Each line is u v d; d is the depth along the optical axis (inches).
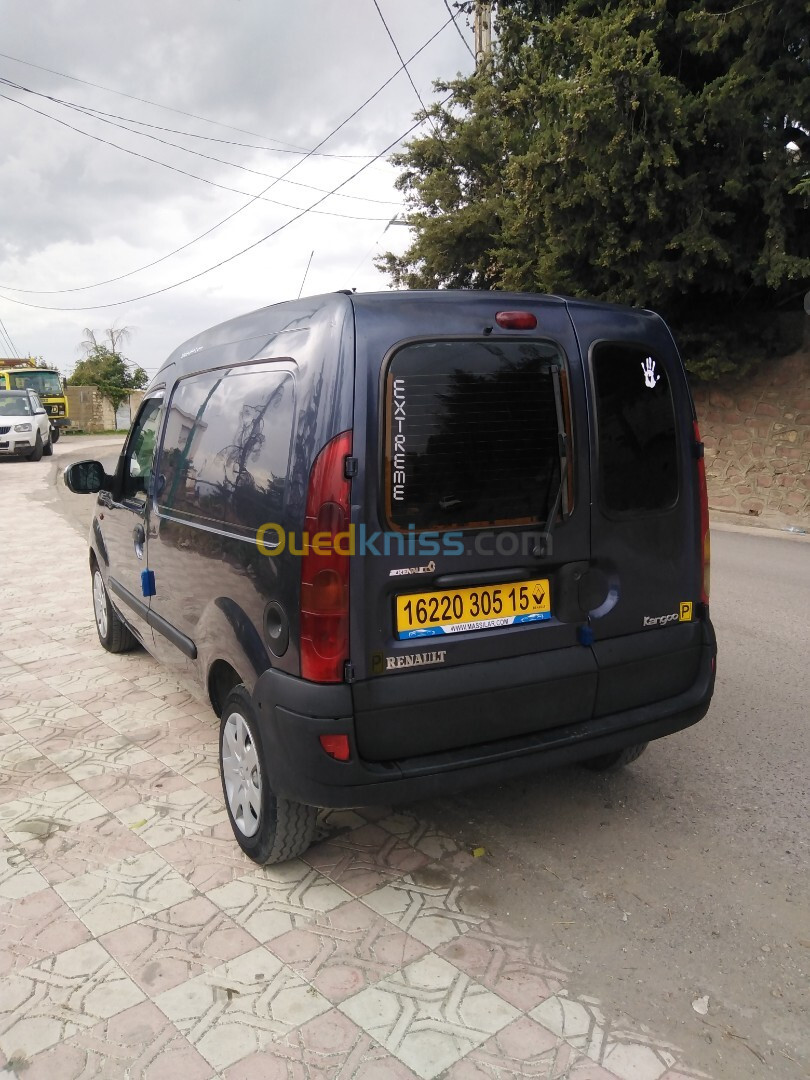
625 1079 88.7
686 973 105.2
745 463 504.1
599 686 126.3
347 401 105.7
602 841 136.6
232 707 129.6
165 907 117.8
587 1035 94.7
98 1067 90.0
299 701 108.3
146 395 189.0
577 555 122.8
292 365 116.2
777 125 403.2
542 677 120.1
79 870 127.0
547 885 124.0
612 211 430.0
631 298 451.5
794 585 323.0
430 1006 98.9
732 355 481.1
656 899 120.6
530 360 117.3
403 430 108.3
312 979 103.4
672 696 136.1
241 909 117.5
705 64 428.1
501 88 558.3
